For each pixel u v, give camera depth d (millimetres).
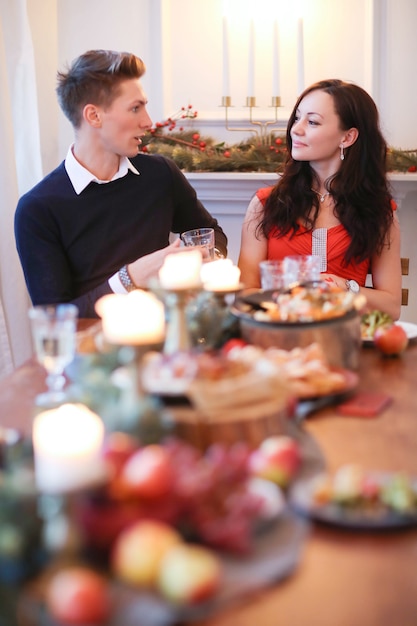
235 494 931
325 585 879
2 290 3084
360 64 3404
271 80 3451
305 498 1022
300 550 899
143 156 2609
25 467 1001
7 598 805
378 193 2633
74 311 1430
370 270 2760
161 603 782
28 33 3172
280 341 1539
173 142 3369
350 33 3389
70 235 2453
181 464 933
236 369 1217
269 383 1199
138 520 851
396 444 1241
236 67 3451
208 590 784
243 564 868
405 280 3477
